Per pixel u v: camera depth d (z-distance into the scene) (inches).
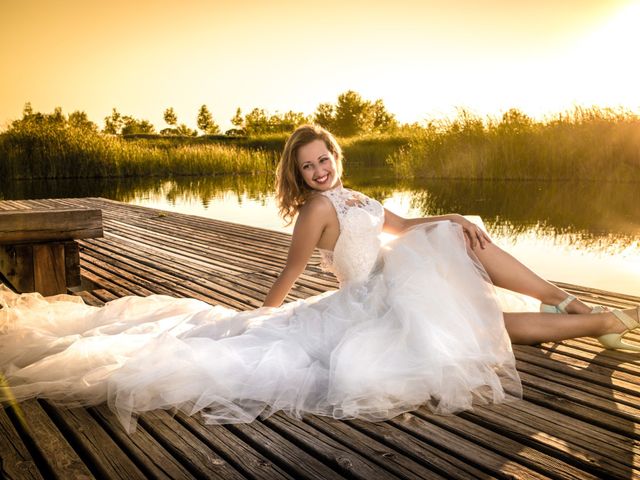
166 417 75.4
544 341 95.0
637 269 185.8
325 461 65.3
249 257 198.2
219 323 92.2
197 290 152.8
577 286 147.9
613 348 94.7
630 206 336.2
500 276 96.3
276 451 67.0
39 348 89.0
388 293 85.1
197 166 836.0
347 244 90.0
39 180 730.8
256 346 84.3
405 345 79.1
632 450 65.1
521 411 75.7
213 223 287.7
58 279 149.4
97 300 143.3
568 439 67.7
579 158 474.0
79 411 77.9
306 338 85.4
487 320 85.3
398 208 347.3
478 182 502.0
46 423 74.0
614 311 93.6
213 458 65.6
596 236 248.1
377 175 692.1
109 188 614.2
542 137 492.4
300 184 93.8
